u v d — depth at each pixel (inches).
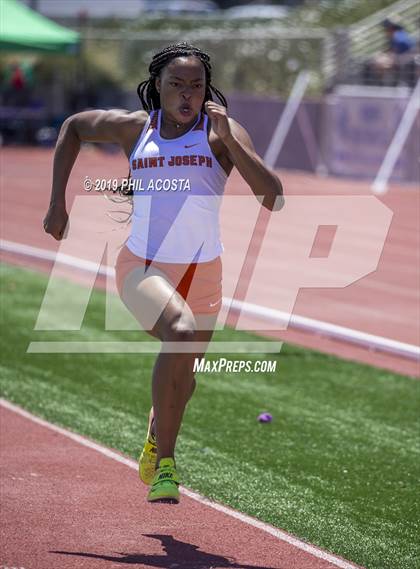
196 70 473.1
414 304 1184.8
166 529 523.8
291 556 494.6
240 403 785.6
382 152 2516.0
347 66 2807.6
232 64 3159.5
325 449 681.6
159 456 469.1
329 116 2655.0
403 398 815.7
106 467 626.2
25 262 1379.2
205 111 487.5
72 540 500.7
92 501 562.6
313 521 547.2
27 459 634.2
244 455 661.9
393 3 3245.6
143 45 3430.1
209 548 499.2
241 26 3622.0
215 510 557.9
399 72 2711.6
